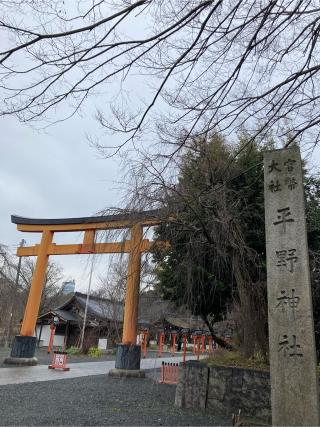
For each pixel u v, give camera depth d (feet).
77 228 60.29
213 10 14.21
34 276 63.93
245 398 28.96
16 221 66.85
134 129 17.33
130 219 30.12
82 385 45.24
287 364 16.57
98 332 118.42
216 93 17.66
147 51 14.75
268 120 20.07
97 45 13.79
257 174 31.19
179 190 28.86
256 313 30.76
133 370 51.96
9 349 107.65
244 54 16.30
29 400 34.81
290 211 18.70
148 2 14.02
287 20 15.84
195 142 27.09
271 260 18.34
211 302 35.81
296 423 15.74
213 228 28.17
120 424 26.21
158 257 32.45
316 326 31.55
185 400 32.32
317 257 30.55
